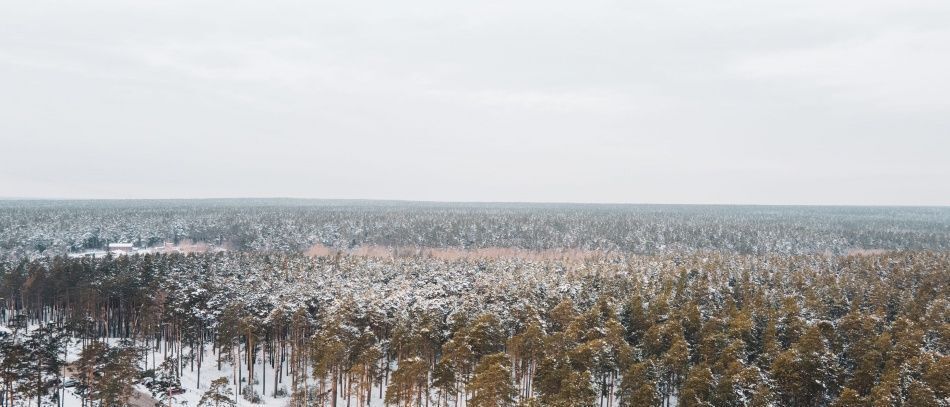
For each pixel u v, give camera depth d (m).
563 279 107.12
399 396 56.25
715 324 69.44
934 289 94.06
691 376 54.25
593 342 61.03
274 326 79.44
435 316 75.88
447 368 56.50
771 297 91.44
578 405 48.56
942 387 50.50
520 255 196.38
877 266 124.88
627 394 56.84
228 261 125.50
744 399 50.91
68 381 68.31
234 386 75.62
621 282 106.00
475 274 120.25
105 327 95.62
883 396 47.94
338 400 69.44
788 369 54.72
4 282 97.56
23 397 58.78
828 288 97.75
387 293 95.12
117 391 55.94
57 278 97.69
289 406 67.75
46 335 73.00
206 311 85.19
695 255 156.62
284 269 119.50
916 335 64.69
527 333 66.31
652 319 74.31
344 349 64.00
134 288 94.19
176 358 81.50
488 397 49.94
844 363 64.50
